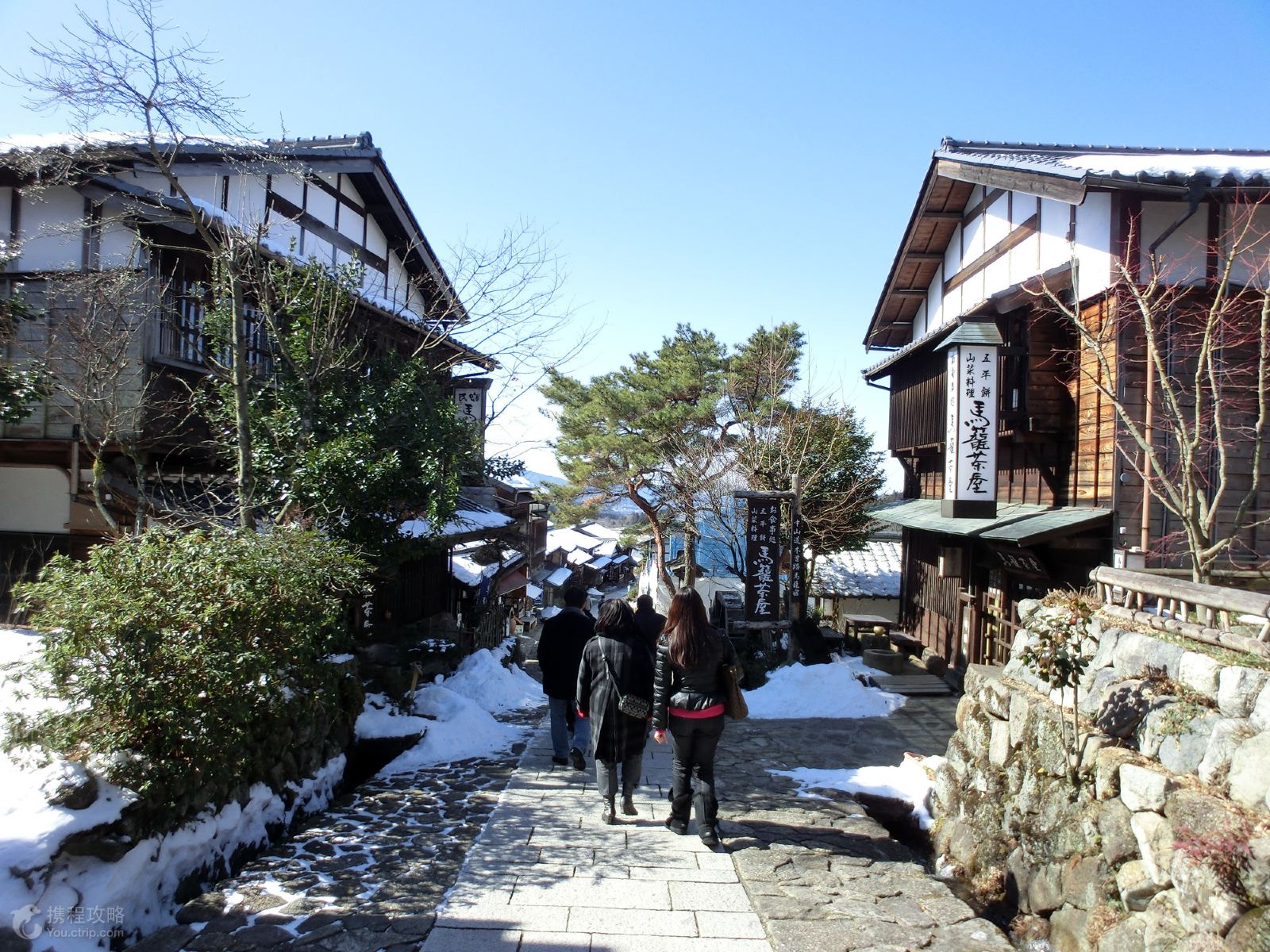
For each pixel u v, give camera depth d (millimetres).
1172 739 4094
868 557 21875
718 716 5043
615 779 5438
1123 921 3928
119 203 9328
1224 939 3180
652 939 3838
